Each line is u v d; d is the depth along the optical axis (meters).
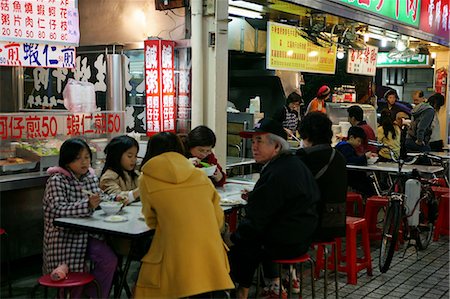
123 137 4.48
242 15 8.05
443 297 4.78
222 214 3.67
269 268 4.43
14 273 5.08
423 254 6.10
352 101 11.05
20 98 6.96
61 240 3.85
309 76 12.45
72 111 5.64
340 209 4.23
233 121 8.27
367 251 5.30
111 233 3.51
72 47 5.71
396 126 7.70
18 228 5.11
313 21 8.14
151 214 3.43
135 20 6.79
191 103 6.10
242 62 10.27
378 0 8.86
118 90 6.51
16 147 4.95
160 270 3.35
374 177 6.44
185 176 3.45
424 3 10.62
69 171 4.02
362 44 9.59
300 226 3.77
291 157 3.86
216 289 3.35
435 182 6.58
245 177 6.01
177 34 6.36
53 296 4.52
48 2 5.40
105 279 3.81
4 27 5.08
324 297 4.32
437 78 12.48
